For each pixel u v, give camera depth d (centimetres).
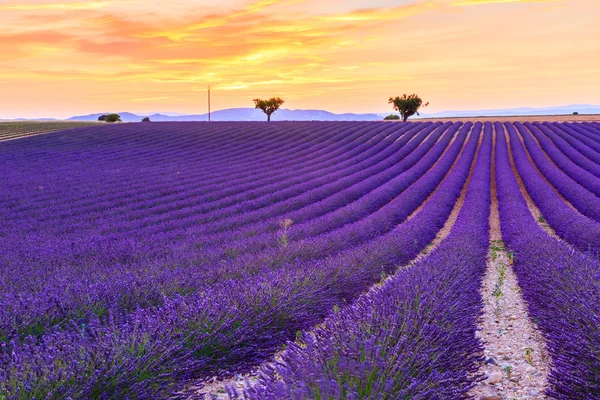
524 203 2019
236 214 1841
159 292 673
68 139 5338
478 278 908
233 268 853
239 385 460
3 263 996
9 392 338
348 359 339
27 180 2922
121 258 1058
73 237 1446
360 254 990
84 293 631
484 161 3547
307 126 6197
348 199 2127
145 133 5725
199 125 6688
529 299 777
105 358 402
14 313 530
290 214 1691
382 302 500
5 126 7481
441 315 500
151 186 2608
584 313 509
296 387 294
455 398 374
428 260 870
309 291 695
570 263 785
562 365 443
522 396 436
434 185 2745
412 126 6191
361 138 4684
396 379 324
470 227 1398
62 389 353
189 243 1247
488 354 559
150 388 396
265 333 570
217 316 536
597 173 2784
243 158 3934
